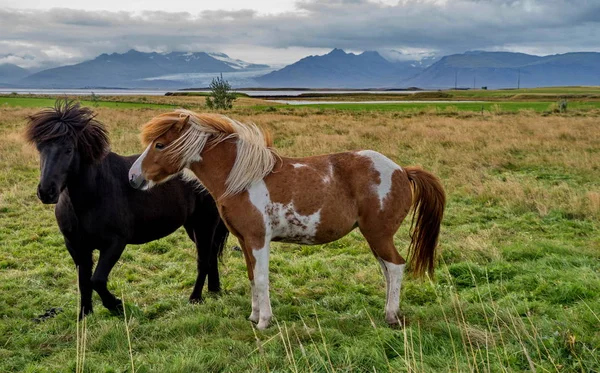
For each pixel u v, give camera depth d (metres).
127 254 7.18
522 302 4.74
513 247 6.86
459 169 12.78
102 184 4.88
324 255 7.24
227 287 6.20
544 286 5.12
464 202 10.05
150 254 7.48
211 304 5.44
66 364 3.93
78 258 5.06
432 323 4.45
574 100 64.94
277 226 4.55
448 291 5.54
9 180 11.49
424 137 18.11
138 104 51.12
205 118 4.64
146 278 6.53
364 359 3.76
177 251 7.54
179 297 5.82
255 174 4.45
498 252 6.68
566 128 20.62
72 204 4.77
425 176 4.95
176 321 4.78
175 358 3.86
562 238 7.53
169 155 4.61
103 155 4.80
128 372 3.72
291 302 5.51
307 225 4.55
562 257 6.25
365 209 4.68
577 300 4.78
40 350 4.35
